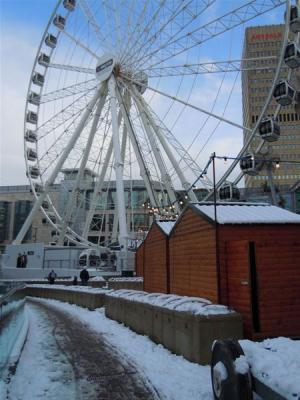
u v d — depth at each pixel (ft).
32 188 150.82
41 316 62.34
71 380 26.68
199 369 27.68
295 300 32.73
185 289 42.68
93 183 249.14
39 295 110.32
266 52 278.46
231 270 34.01
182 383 25.27
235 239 34.83
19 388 25.00
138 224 263.29
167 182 119.65
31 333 45.50
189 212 41.78
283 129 274.16
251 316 31.19
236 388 18.76
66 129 142.61
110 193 302.86
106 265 149.89
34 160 152.76
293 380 16.80
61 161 141.38
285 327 32.01
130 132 127.75
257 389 18.53
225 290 34.37
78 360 32.12
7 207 385.70
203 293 37.68
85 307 75.31
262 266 32.86
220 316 29.12
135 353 34.04
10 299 29.22
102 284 109.19
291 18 86.02
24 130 151.43
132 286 81.51
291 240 34.24
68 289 89.40
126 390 24.59
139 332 42.06
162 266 52.65
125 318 48.14
